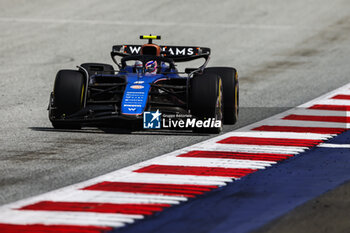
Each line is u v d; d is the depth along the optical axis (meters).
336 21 83.19
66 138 31.03
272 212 19.66
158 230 18.03
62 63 57.94
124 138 31.17
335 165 25.91
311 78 53.09
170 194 21.50
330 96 45.31
